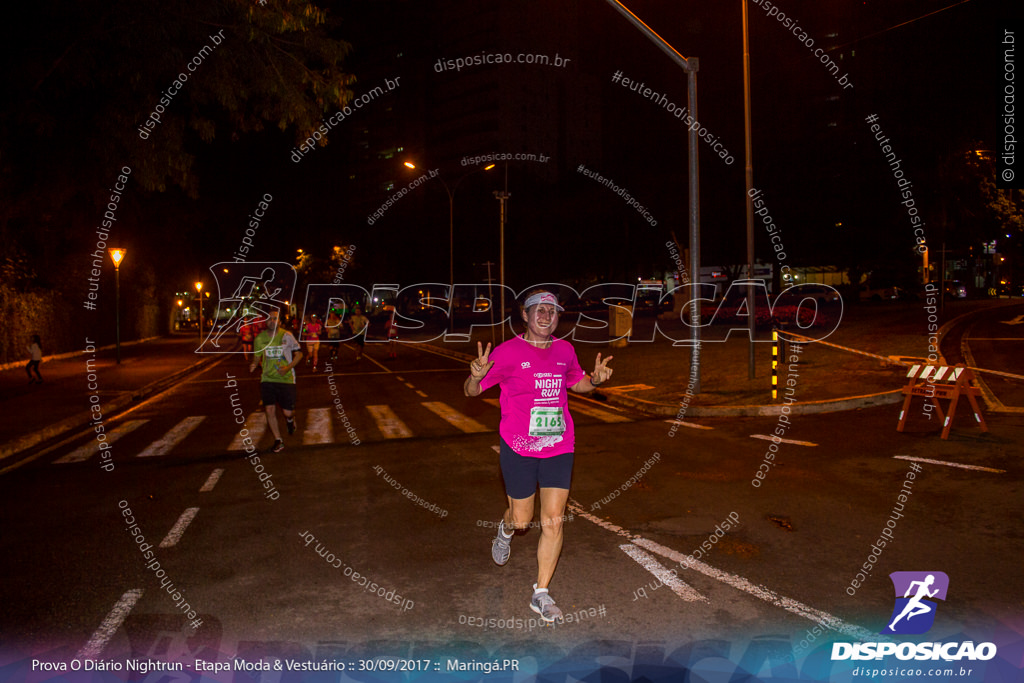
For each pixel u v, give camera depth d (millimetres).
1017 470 7289
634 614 4180
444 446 9641
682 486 7172
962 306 31625
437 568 5004
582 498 6793
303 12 12234
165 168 12992
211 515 6441
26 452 10047
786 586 4547
